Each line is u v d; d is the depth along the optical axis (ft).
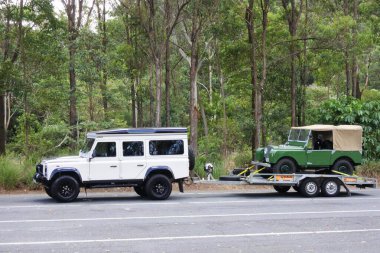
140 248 31.17
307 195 57.77
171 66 128.16
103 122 87.66
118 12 101.76
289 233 36.32
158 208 47.98
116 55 92.17
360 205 51.31
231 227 38.40
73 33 87.97
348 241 33.83
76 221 40.47
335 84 134.72
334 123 85.81
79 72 85.87
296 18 89.76
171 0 83.05
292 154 58.39
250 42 84.48
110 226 38.40
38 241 32.94
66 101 92.89
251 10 81.30
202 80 145.28
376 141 83.20
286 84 93.91
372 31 105.70
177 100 131.23
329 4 100.99
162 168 54.34
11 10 74.90
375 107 84.12
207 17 78.95
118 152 53.52
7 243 32.32
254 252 30.42
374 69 146.92
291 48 87.81
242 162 80.18
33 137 93.91
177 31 110.73
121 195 58.80
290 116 95.35
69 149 84.84
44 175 52.06
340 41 85.71
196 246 31.86
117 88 105.29
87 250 30.53
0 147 83.56
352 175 59.47
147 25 86.79
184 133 55.62
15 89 75.25
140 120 114.21
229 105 123.85
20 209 46.85
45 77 79.97
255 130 83.10
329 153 59.11
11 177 62.90
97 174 52.75
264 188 67.82
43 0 74.54
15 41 77.46
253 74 81.97
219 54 96.94
